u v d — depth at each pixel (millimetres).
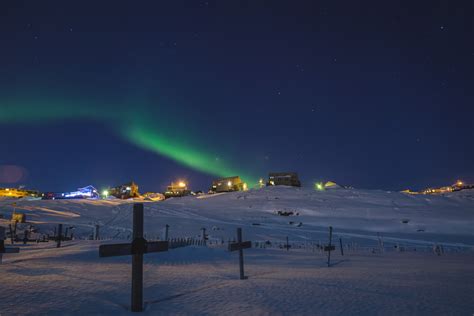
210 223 54969
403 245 37875
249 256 19797
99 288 8453
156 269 12711
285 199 92750
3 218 50750
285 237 44125
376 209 75812
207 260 16641
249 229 49906
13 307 6465
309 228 53281
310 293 8391
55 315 6090
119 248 6598
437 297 7949
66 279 9539
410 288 9141
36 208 66375
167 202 96125
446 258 21766
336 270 13742
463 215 67562
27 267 11633
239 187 139750
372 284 9781
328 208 77312
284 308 6859
